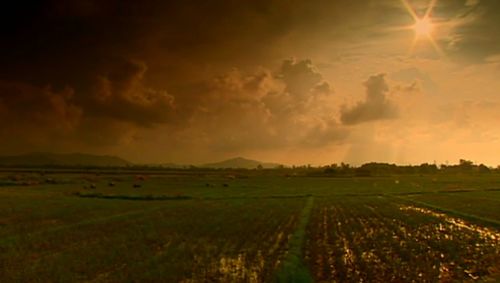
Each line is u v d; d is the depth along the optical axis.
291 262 20.52
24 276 18.44
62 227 32.88
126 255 22.67
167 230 31.44
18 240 27.38
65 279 17.97
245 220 36.97
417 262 21.22
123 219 37.69
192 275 18.55
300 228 32.00
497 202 55.91
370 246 25.27
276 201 57.28
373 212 44.22
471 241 27.23
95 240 27.44
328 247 24.94
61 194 64.62
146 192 71.44
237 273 18.86
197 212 43.34
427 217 39.94
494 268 20.30
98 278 18.16
